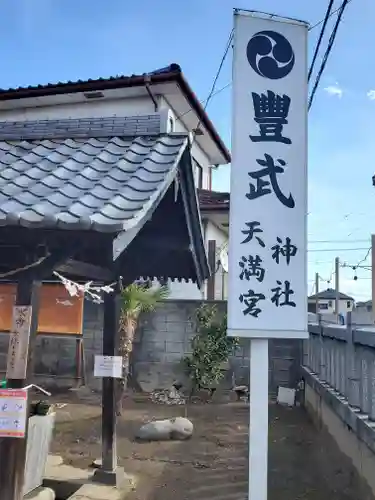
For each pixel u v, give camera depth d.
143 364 10.54
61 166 4.18
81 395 10.13
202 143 14.62
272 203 3.93
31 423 5.07
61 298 10.54
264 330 3.83
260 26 4.07
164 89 11.30
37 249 3.67
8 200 3.51
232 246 3.90
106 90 11.52
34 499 4.91
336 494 5.28
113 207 3.41
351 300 30.44
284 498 5.17
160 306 10.58
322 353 7.95
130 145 4.70
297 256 3.90
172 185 4.83
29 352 3.75
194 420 8.45
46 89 11.65
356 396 5.54
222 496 5.27
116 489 5.38
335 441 6.38
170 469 6.10
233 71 4.04
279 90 4.04
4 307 10.70
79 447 6.95
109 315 5.72
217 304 10.39
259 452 3.84
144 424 8.12
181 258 6.17
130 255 6.01
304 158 3.97
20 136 5.11
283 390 9.77
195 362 9.84
